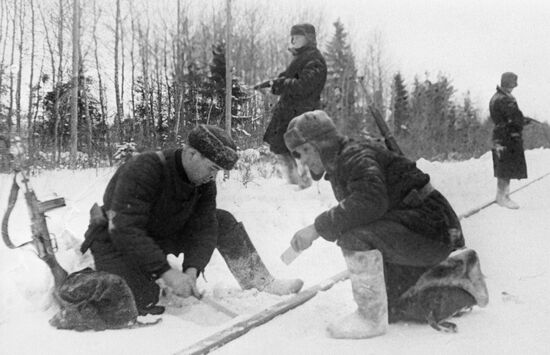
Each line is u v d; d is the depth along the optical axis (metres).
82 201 6.27
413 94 37.72
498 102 8.16
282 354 2.91
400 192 3.29
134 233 3.46
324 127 3.34
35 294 3.73
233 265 4.02
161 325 3.38
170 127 14.26
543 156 15.12
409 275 3.35
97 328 3.26
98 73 19.72
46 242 3.53
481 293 3.38
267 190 7.77
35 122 15.50
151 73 21.22
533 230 6.43
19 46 19.69
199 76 15.87
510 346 3.00
